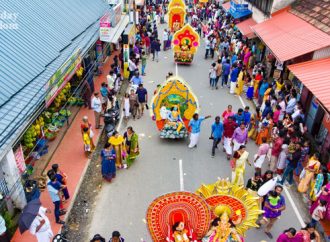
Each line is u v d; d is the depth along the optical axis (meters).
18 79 9.69
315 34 13.91
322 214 8.80
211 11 36.00
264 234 9.04
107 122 13.17
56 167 8.95
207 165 12.02
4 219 8.12
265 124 12.67
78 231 9.00
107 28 16.33
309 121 13.38
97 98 13.35
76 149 12.35
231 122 11.95
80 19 17.28
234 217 7.07
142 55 20.39
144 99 15.09
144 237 8.86
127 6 23.58
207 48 24.33
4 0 12.75
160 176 11.32
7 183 8.56
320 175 9.50
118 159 11.38
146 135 13.91
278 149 11.02
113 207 9.89
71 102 14.62
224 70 18.59
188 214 6.62
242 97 17.95
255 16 23.05
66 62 11.76
